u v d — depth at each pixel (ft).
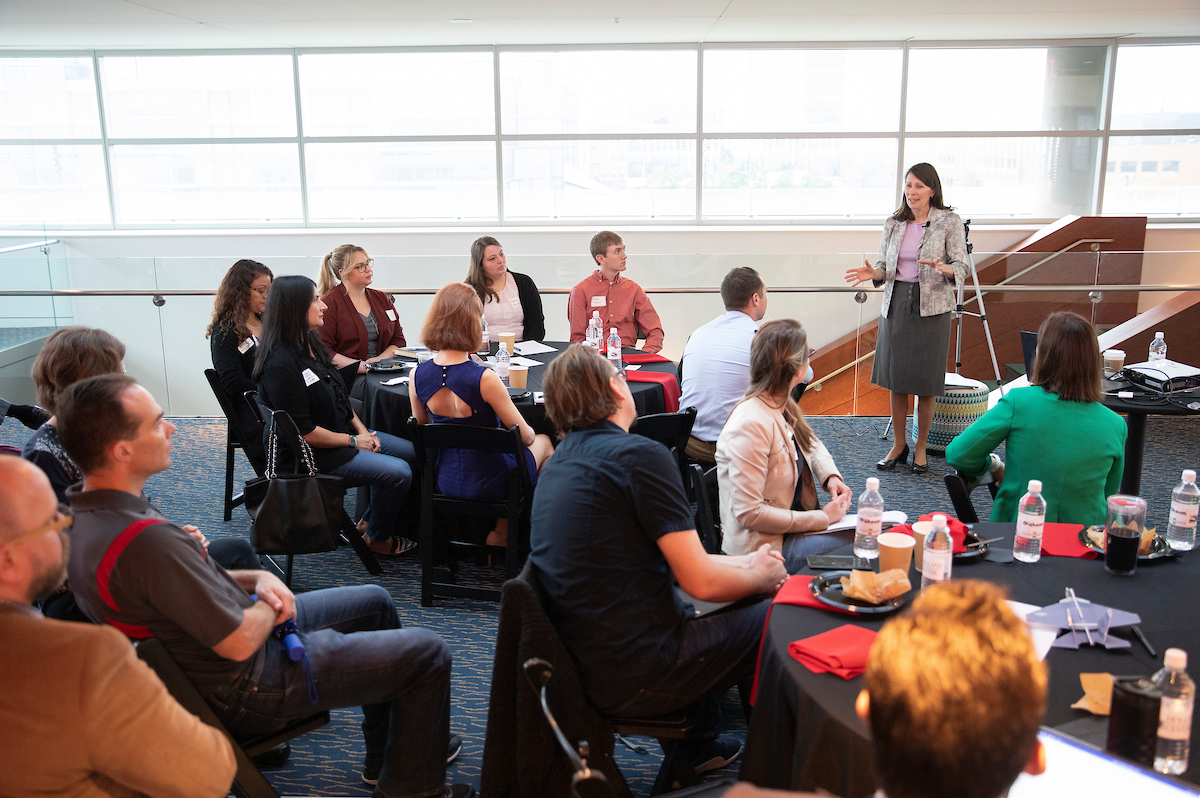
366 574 11.62
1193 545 6.82
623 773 7.39
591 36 23.86
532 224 26.53
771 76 25.50
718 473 8.34
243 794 5.74
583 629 5.87
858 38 24.61
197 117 25.88
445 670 6.53
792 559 7.80
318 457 11.05
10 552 4.08
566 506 6.01
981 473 9.22
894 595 5.79
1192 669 5.02
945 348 14.92
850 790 4.51
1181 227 25.18
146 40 23.63
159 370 19.10
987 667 2.35
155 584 5.28
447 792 6.91
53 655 4.05
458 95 25.77
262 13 19.89
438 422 10.41
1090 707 4.56
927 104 25.62
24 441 18.13
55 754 4.05
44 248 22.50
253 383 12.19
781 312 18.92
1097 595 5.99
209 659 5.65
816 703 4.75
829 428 18.37
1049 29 23.12
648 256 18.89
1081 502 8.34
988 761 2.34
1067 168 25.99
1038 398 8.55
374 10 19.71
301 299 10.77
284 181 26.32
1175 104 25.38
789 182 26.25
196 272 18.57
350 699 6.19
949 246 14.55
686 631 6.27
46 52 25.26
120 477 5.47
